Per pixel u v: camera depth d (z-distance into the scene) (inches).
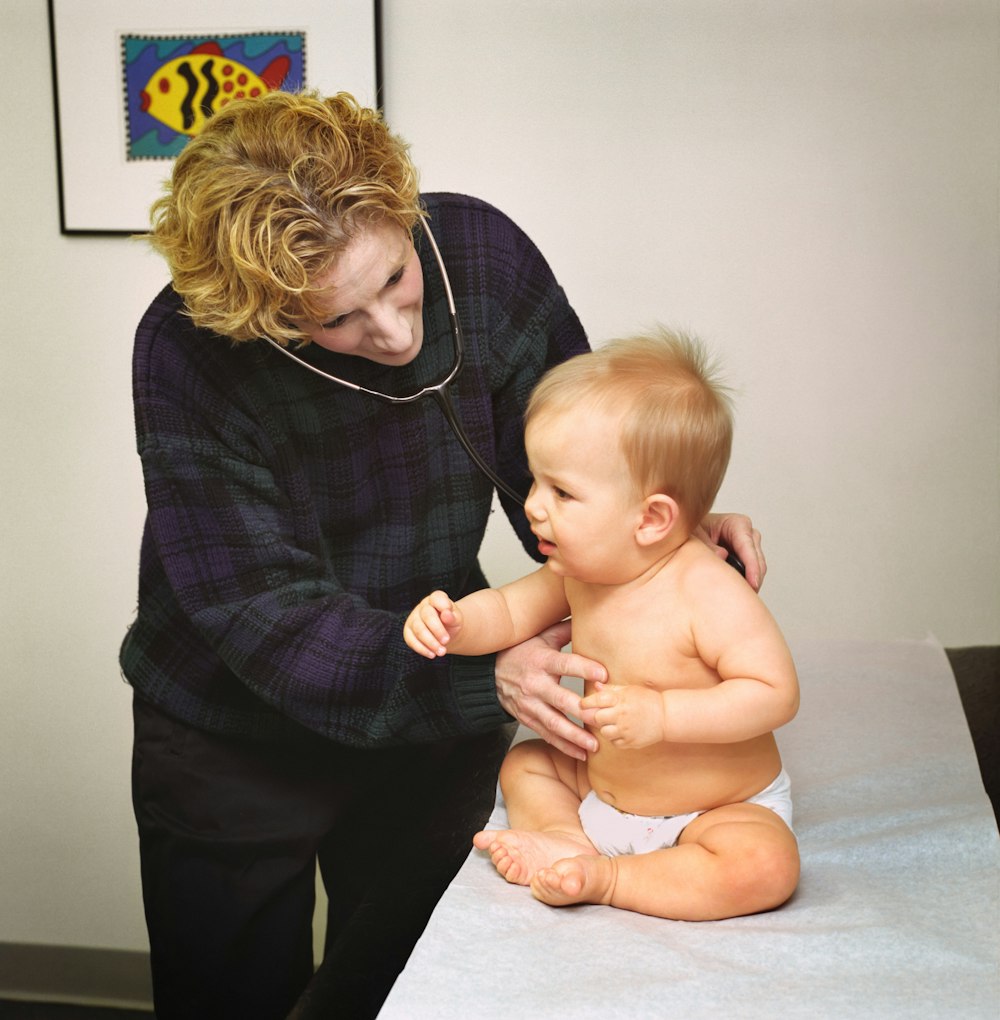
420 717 44.1
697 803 40.4
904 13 76.3
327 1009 34.4
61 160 81.8
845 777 47.4
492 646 43.8
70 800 94.4
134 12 79.1
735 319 81.9
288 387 47.4
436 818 48.4
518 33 79.0
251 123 38.7
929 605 85.0
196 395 46.8
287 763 55.3
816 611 86.3
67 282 84.9
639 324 82.6
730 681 38.3
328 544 51.9
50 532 89.5
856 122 78.2
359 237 38.2
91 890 96.2
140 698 55.6
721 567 40.8
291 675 45.0
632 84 79.0
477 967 33.1
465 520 51.9
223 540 46.5
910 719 53.6
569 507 40.2
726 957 33.9
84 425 87.4
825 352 81.7
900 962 33.2
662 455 39.4
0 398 87.4
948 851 40.3
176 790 54.8
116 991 96.9
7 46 81.2
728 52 78.0
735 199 80.0
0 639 91.7
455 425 46.2
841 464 83.4
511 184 81.3
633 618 41.1
